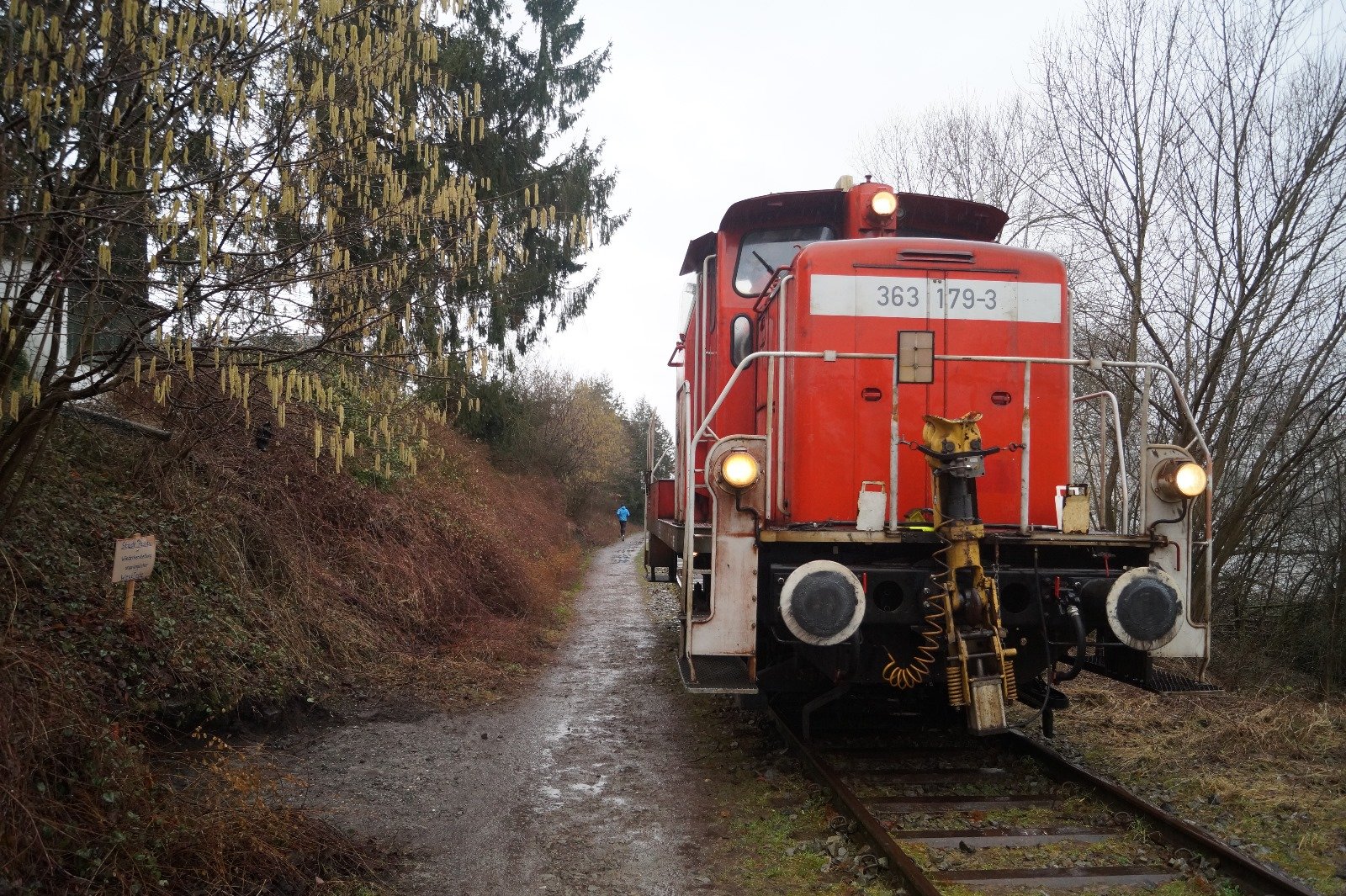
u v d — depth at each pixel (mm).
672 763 6285
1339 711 7785
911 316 6059
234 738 6098
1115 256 10898
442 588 11250
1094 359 5609
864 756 6098
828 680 6184
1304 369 10164
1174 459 5484
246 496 8945
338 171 4977
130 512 7121
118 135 4168
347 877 4176
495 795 5562
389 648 8992
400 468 12883
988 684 4926
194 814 4078
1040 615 5363
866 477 5961
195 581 7145
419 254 5008
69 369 4242
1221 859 4180
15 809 3266
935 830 4691
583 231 5566
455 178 5102
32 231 4020
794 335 6102
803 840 4684
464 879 4309
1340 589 10406
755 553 5336
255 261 4551
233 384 4449
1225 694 8180
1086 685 8289
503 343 18234
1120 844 4535
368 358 4930
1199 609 10188
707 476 5375
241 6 4395
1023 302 6148
